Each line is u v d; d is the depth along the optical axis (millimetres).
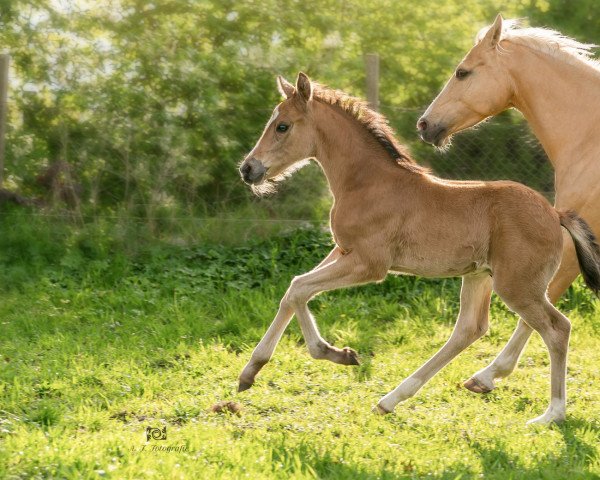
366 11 15984
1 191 13000
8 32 13844
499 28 9047
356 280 7406
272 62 13914
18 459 6070
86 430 7199
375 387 8469
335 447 6617
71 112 13500
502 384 8672
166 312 11016
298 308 7383
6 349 9484
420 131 9344
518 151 14234
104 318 10766
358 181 7551
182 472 5898
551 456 6434
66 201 13031
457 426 7309
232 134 13570
